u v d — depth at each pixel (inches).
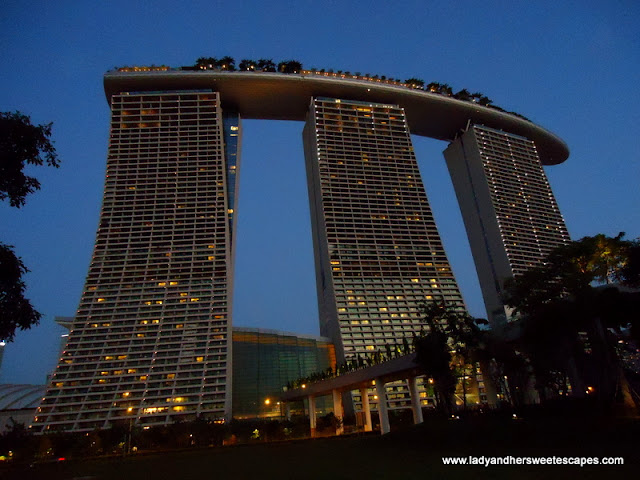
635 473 784.9
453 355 2429.9
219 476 1264.8
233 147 5511.8
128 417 3659.0
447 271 5152.6
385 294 4859.7
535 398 2268.7
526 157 6678.2
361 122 5969.5
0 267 699.4
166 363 3983.8
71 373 3865.7
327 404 4734.3
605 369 1765.5
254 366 4744.1
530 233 5935.0
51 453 3083.2
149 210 4820.4
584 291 1878.7
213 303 4343.0
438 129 6791.3
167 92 5531.5
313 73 6195.9
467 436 1521.9
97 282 4370.1
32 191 769.6
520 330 2170.3
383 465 1203.2
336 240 5078.7
